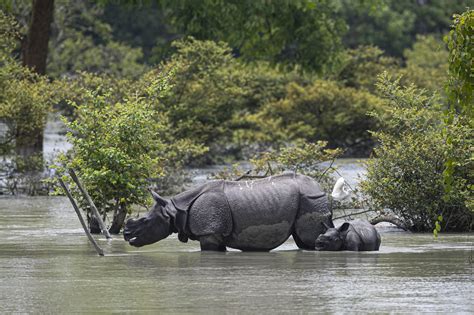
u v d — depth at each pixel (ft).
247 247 185.68
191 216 186.19
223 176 276.21
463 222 220.02
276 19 481.87
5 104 341.21
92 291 139.74
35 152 357.41
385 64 576.61
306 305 128.26
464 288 140.87
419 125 229.25
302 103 500.33
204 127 409.08
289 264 166.91
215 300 132.05
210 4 474.08
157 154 311.47
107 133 220.02
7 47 358.84
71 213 263.70
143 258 175.63
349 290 139.44
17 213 263.49
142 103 228.22
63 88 357.41
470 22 141.08
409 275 153.17
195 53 407.44
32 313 124.26
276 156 277.64
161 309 126.00
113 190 216.13
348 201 256.32
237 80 431.84
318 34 489.26
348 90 502.38
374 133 230.27
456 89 142.51
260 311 124.47
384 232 219.00
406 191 219.20
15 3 486.38
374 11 521.65
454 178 213.87
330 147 508.12
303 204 186.19
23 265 166.71
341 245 184.85
